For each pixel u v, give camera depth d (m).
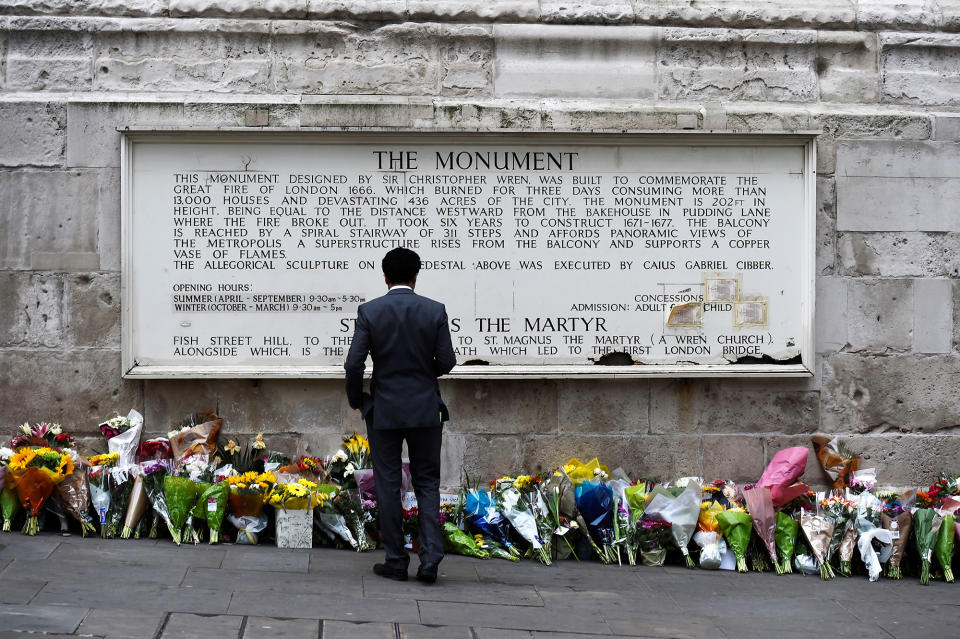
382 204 7.12
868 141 7.36
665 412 7.29
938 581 6.39
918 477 7.36
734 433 7.31
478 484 7.19
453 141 7.12
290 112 7.09
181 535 6.31
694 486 6.53
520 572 6.10
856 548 6.45
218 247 7.06
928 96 7.52
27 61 7.12
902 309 7.37
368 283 7.12
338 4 7.24
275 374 7.02
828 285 7.34
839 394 7.35
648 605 5.49
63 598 4.93
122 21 7.14
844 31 7.50
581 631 4.93
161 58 7.18
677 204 7.24
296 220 7.09
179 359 7.04
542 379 7.23
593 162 7.21
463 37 7.29
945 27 7.55
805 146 7.27
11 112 7.00
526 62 7.33
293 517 6.38
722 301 7.25
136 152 7.02
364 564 6.02
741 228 7.28
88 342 7.04
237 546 6.32
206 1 7.18
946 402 7.38
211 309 7.05
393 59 7.27
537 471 7.22
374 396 5.69
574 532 6.52
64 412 7.04
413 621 4.91
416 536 6.57
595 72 7.36
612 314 7.22
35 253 7.02
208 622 4.70
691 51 7.42
